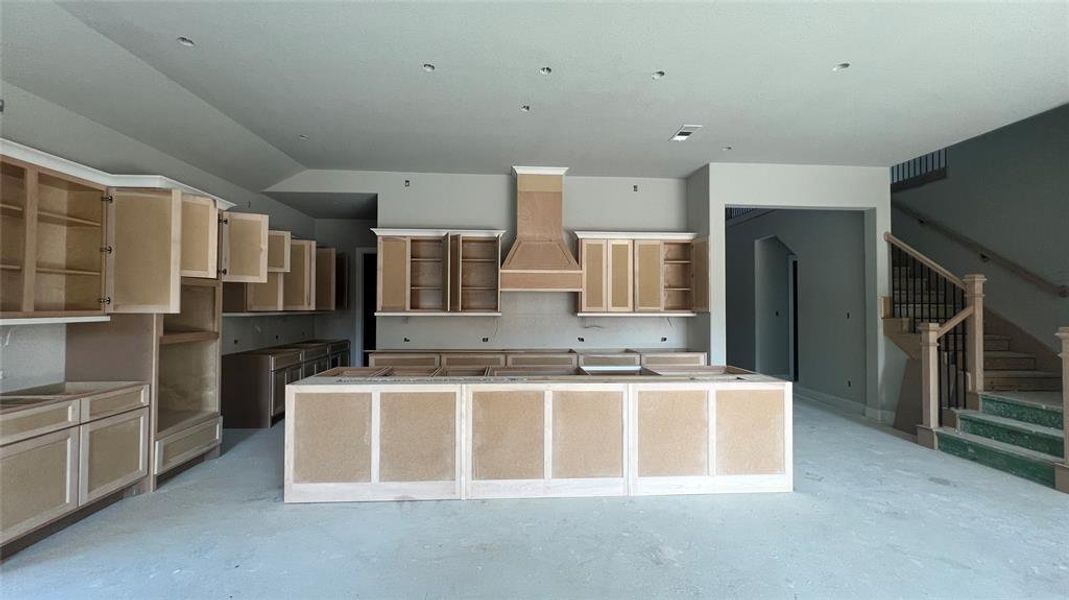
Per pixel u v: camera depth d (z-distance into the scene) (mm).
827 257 6453
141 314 3379
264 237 4465
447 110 4152
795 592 2193
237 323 5652
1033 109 4105
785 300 8188
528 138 4848
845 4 2650
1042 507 3115
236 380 5285
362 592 2180
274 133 4664
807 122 4410
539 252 5730
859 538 2697
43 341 3219
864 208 5766
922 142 4945
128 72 3287
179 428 3635
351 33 2949
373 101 3959
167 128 4051
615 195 6301
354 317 7836
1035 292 4957
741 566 2406
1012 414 4195
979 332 4555
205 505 3119
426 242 6047
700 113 4219
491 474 3234
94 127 3680
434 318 6125
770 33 2955
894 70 3416
